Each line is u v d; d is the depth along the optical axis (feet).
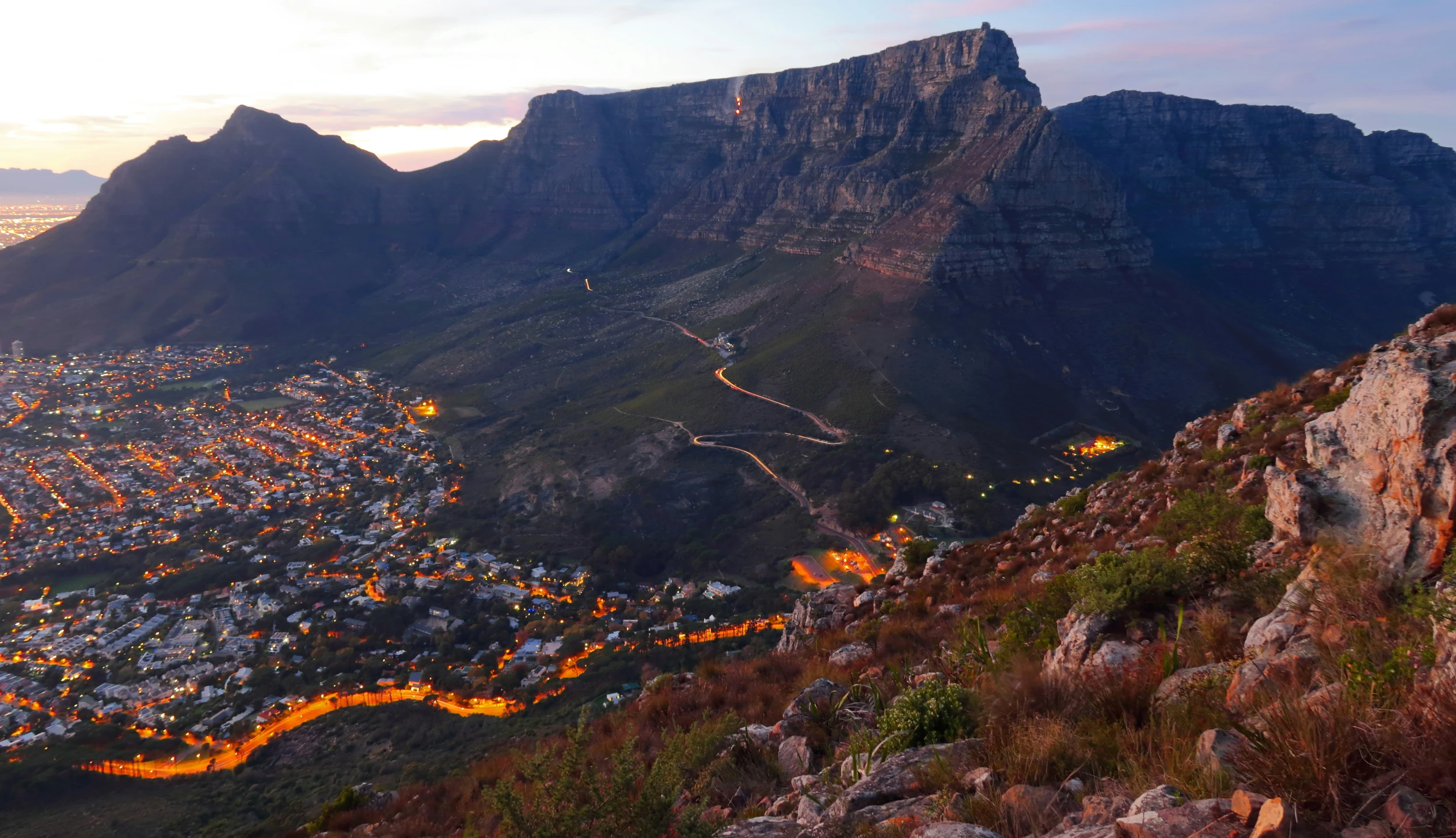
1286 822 12.07
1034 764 19.53
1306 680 19.49
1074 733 20.81
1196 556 34.17
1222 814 13.10
